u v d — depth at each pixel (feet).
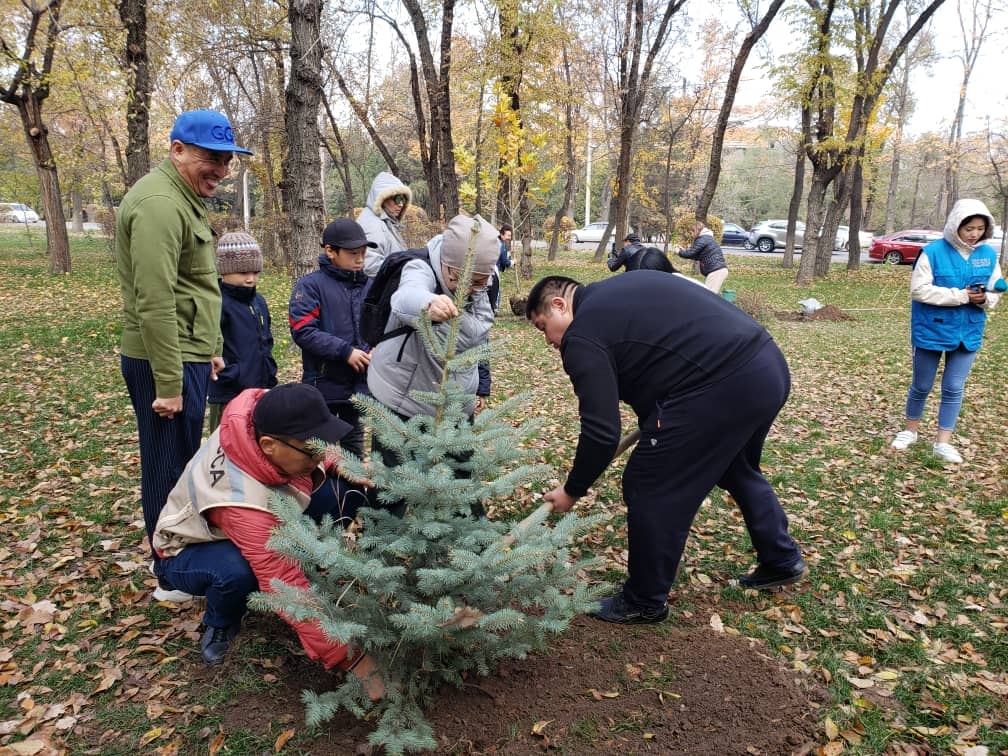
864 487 15.83
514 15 50.47
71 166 76.74
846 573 11.85
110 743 7.87
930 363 17.66
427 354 10.42
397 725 7.23
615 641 9.59
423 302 8.84
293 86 31.71
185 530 8.53
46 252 84.89
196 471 8.47
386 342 10.60
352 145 97.09
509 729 7.98
